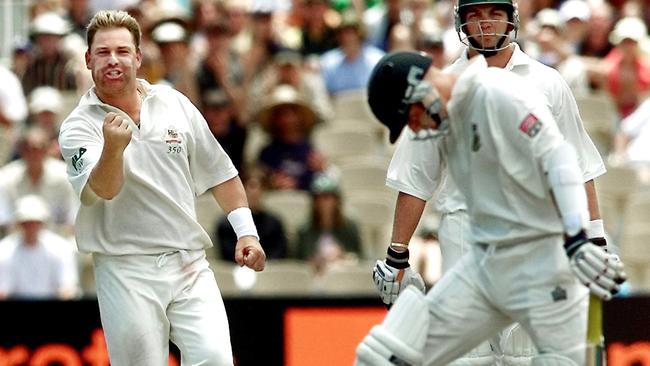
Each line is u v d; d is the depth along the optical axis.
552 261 21.30
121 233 24.91
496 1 24.83
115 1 58.09
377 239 50.56
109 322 24.94
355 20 56.66
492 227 21.62
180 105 25.52
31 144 47.41
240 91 54.41
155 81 50.56
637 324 36.25
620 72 55.94
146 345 24.72
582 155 26.02
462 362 26.03
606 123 54.75
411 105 21.41
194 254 25.31
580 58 57.25
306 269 46.03
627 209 51.28
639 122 54.31
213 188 26.14
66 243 44.94
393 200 51.28
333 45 58.50
